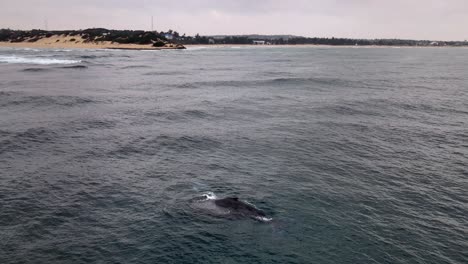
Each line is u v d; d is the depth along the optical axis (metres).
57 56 131.88
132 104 45.88
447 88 66.62
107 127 33.97
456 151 28.78
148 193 20.00
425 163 26.00
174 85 65.38
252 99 51.06
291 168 24.36
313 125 36.09
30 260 14.07
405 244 15.80
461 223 17.78
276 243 15.49
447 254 15.20
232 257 14.49
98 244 15.19
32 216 17.28
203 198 19.36
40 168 23.31
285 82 70.88
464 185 22.30
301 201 19.47
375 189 21.42
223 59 152.50
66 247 14.95
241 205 18.27
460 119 40.19
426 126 36.66
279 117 39.56
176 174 22.81
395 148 29.30
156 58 144.62
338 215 18.09
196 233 16.06
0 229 16.11
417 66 130.75
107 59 128.88
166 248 14.97
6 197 19.11
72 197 19.36
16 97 47.81
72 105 43.97
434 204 19.72
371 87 66.38
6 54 137.88
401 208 19.14
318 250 15.11
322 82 72.06
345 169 24.48
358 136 32.53
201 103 47.38
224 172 23.33
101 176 22.28
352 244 15.62
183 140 30.19
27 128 32.31
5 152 26.08
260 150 28.00
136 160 25.27
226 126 35.28
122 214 17.67
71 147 27.70
